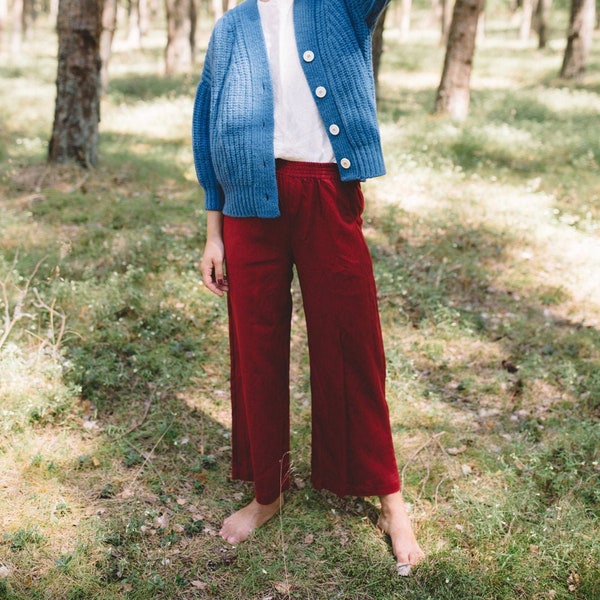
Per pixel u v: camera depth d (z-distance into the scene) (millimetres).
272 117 2010
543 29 26562
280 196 2074
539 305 4594
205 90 2158
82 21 6805
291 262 2203
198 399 3338
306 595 2238
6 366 3148
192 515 2570
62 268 4543
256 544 2436
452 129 9547
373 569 2328
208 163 2207
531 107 12508
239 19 2043
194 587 2246
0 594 2141
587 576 2285
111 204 6105
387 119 10742
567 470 2877
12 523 2436
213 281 2340
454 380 3660
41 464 2748
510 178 7672
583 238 5742
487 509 2564
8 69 19641
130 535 2432
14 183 6625
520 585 2273
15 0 25719
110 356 3549
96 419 3121
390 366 3648
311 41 1964
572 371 3600
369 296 2221
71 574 2242
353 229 2141
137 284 4422
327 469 2453
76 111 7043
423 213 6191
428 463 2895
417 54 25391
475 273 4961
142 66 22297
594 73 18734
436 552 2385
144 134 9688
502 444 3080
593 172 7992
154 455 2896
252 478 2561
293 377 3580
